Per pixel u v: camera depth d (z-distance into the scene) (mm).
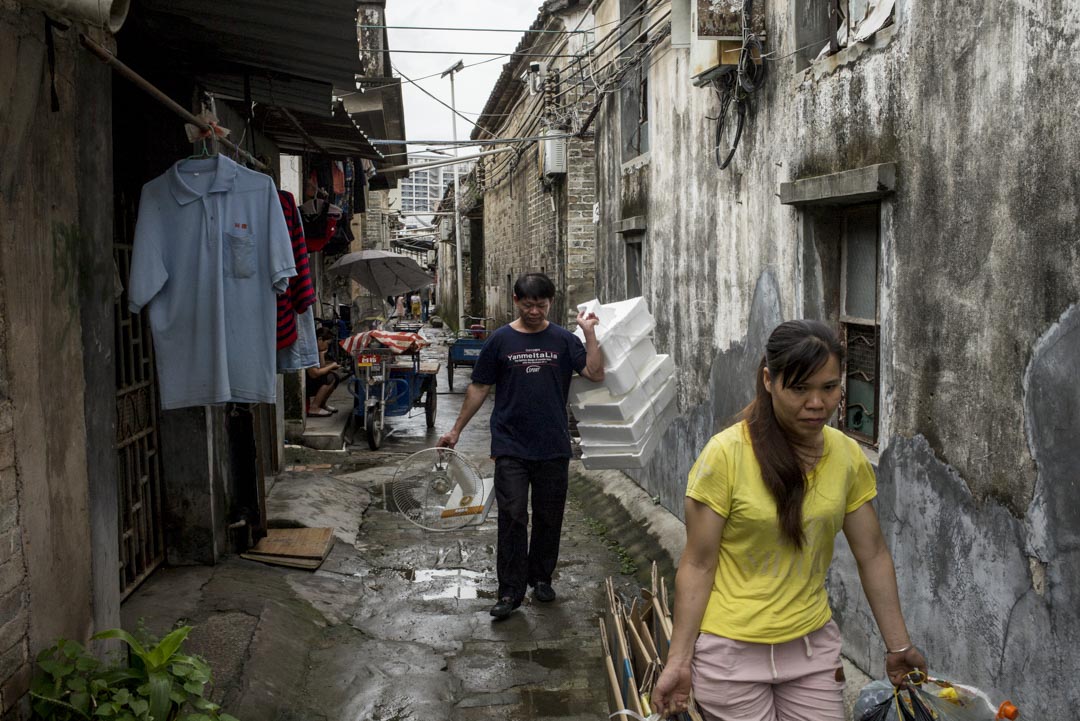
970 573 3336
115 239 4887
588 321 4859
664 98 7328
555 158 12117
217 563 5625
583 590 5750
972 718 2336
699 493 2273
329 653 4715
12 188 2701
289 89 5805
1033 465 2963
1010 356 3066
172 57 5016
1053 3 2795
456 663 4598
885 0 3846
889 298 3898
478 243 30766
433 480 5484
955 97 3350
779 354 2146
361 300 22109
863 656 4215
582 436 4984
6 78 2648
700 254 6477
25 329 2775
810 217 4660
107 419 3428
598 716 4035
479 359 5254
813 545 2277
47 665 2799
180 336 3910
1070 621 2799
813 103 4539
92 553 3254
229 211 3887
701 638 2342
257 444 6215
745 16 5066
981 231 3217
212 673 4023
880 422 4031
